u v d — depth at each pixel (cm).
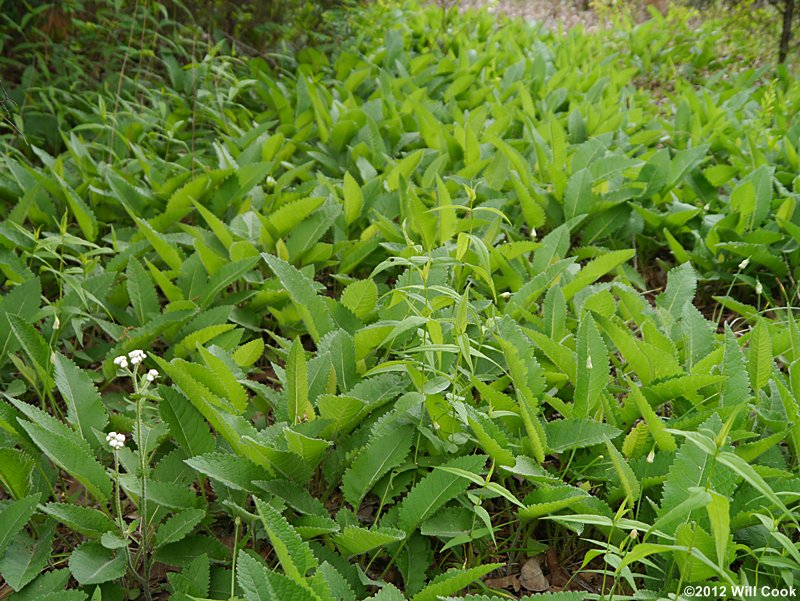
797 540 236
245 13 712
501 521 254
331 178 498
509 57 855
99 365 346
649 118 688
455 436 243
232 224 401
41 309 311
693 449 212
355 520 230
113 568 211
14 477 221
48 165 432
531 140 502
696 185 485
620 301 334
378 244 392
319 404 238
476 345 272
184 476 242
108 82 576
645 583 219
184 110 572
